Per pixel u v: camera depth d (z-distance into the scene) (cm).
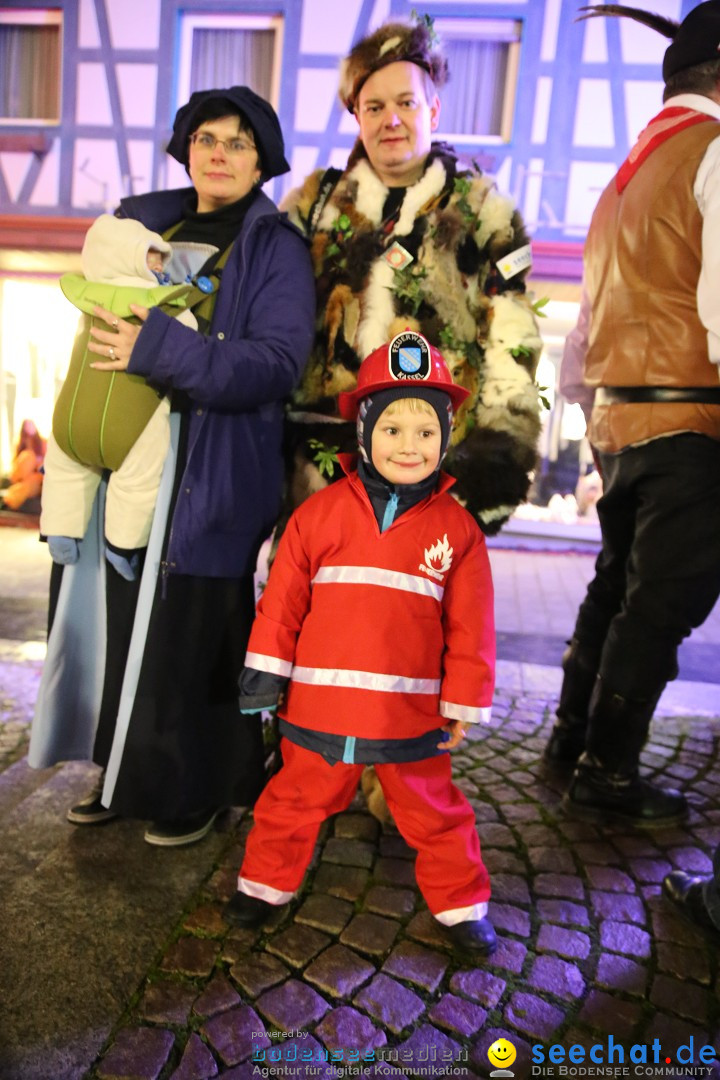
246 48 741
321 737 165
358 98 209
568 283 689
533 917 181
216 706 197
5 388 807
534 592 612
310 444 214
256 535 196
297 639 174
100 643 209
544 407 212
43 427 810
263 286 190
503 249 208
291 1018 149
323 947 169
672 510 201
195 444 180
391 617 163
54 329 806
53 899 180
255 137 196
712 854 209
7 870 191
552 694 330
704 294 179
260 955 165
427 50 203
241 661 198
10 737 262
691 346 194
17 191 764
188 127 195
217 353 169
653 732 287
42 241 708
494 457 202
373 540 167
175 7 725
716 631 505
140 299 169
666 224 192
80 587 202
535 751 270
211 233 203
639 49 694
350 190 213
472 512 207
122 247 172
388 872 196
